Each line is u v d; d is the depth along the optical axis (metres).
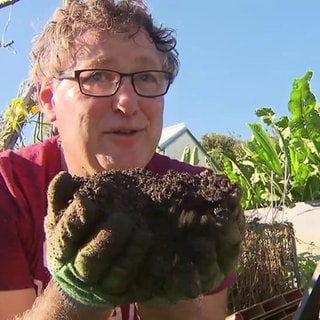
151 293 0.30
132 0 0.49
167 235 0.29
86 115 0.47
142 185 0.30
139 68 0.48
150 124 0.49
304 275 1.36
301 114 2.31
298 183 2.18
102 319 0.32
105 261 0.29
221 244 0.30
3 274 0.46
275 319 1.01
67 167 0.52
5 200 0.48
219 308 0.52
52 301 0.32
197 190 0.30
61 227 0.29
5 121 1.11
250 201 2.15
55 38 0.49
